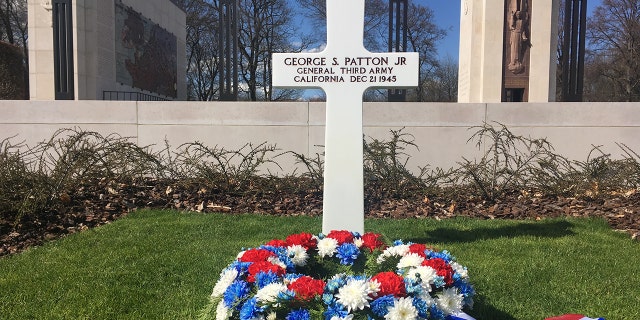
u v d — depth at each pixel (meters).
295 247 3.17
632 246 5.05
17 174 6.51
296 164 8.84
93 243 5.07
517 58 14.41
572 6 13.18
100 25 14.59
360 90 4.92
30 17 14.79
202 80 46.47
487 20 14.27
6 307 3.48
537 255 4.71
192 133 8.96
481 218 6.49
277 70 4.93
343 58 4.91
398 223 6.04
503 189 7.87
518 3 14.32
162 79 20.53
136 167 8.00
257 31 40.50
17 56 23.27
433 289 2.72
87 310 3.44
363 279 2.58
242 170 8.47
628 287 3.92
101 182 7.64
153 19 19.47
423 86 45.59
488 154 8.51
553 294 3.77
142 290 3.82
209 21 41.50
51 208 6.28
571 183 7.86
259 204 7.06
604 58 48.28
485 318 3.36
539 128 8.70
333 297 2.47
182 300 3.63
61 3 11.91
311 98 40.69
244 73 41.75
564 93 13.46
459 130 8.71
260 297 2.45
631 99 45.97
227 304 2.57
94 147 7.93
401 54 4.87
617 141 8.70
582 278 4.11
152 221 6.01
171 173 8.27
